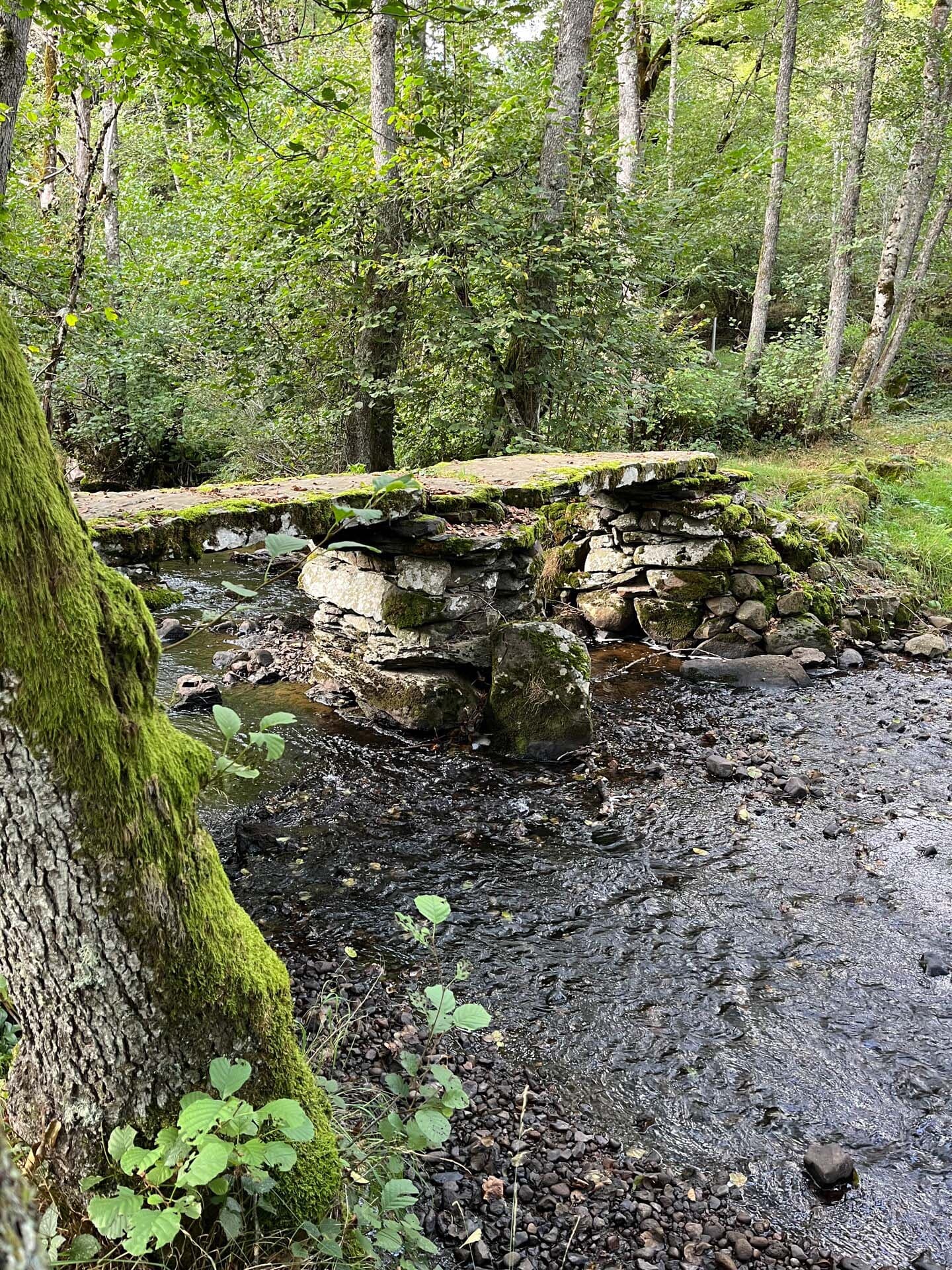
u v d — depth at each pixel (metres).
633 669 7.12
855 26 15.51
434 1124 1.97
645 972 3.41
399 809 4.66
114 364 11.39
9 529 1.29
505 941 3.58
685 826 4.57
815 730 5.96
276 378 9.31
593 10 8.59
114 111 4.84
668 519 7.35
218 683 6.18
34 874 1.41
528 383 8.95
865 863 4.24
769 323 20.31
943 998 3.30
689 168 13.82
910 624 8.33
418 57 8.73
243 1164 1.67
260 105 9.99
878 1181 2.49
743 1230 2.31
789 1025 3.14
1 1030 2.08
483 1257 2.13
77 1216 1.65
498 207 8.45
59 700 1.36
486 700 5.55
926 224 19.72
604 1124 2.68
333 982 3.24
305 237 8.44
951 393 16.98
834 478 10.63
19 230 7.86
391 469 9.64
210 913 1.75
